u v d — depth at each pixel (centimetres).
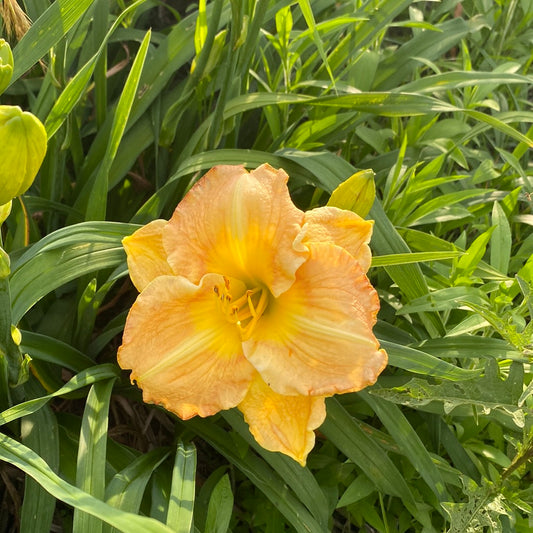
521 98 60
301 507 35
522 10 61
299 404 28
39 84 49
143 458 34
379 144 50
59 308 42
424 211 43
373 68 49
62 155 43
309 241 28
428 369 33
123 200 50
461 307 39
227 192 28
